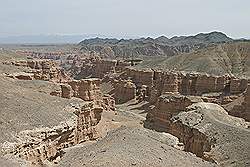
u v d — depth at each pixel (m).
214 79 129.62
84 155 40.69
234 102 108.25
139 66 183.75
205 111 70.38
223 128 59.44
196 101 95.38
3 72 91.56
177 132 67.12
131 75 165.75
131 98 146.75
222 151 52.94
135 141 43.34
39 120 50.66
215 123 61.94
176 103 97.56
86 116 65.69
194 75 135.75
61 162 41.38
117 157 36.59
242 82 123.44
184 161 40.41
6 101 52.53
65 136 53.34
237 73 151.88
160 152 40.94
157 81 139.50
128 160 36.09
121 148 39.81
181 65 172.38
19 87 69.88
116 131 50.06
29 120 49.50
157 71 156.38
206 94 127.06
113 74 180.88
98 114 70.81
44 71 119.94
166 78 133.12
